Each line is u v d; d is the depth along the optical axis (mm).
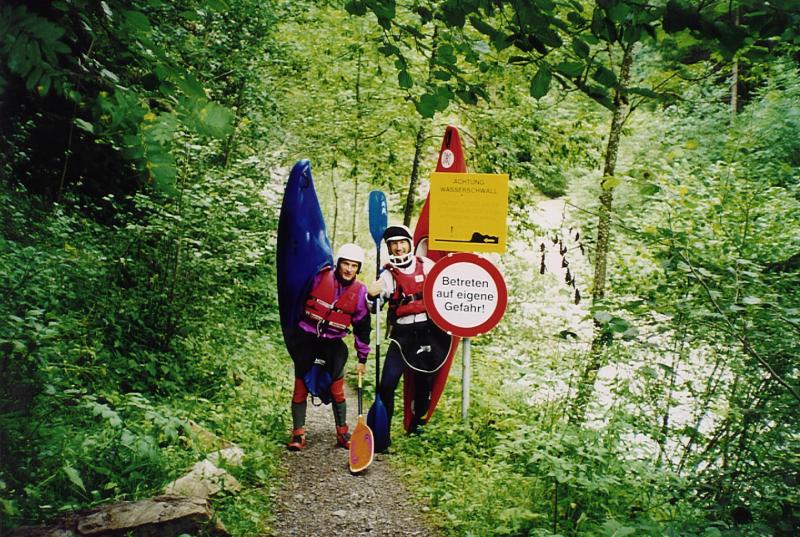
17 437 3250
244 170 9320
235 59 9602
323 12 11266
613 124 6492
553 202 13336
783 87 8812
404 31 2674
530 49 2250
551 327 8039
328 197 21672
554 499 3873
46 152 7035
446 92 2721
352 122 11844
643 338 4367
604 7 1961
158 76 1948
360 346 5609
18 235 5383
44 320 4551
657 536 3242
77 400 3852
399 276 5719
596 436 4277
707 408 4633
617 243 6473
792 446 3609
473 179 5512
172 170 1915
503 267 10898
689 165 6406
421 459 5133
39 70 1710
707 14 1900
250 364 7102
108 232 7156
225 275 7676
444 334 5723
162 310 6160
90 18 2018
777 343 3783
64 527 2871
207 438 4609
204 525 3148
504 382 6879
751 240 5027
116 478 3484
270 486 4430
